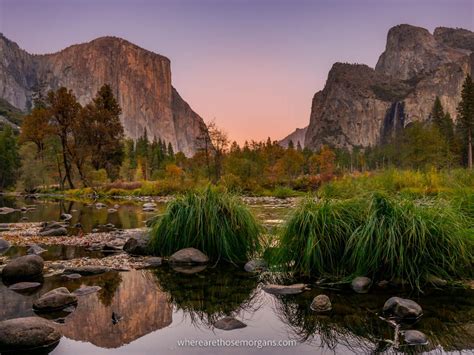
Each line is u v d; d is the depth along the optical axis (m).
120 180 51.41
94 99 52.97
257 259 6.14
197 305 4.31
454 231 4.96
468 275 5.00
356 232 5.00
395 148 80.62
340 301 4.28
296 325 3.65
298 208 5.68
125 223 12.38
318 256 5.20
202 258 6.33
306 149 106.25
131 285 5.12
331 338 3.35
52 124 45.53
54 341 3.33
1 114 149.38
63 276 5.59
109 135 49.88
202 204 6.78
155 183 38.31
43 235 9.46
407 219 4.93
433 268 4.88
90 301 4.48
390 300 3.92
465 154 65.56
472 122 60.56
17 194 45.94
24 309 4.21
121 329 3.63
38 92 64.25
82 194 39.50
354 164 106.31
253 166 35.53
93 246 7.80
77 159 45.31
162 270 5.92
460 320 3.67
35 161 50.34
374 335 3.38
